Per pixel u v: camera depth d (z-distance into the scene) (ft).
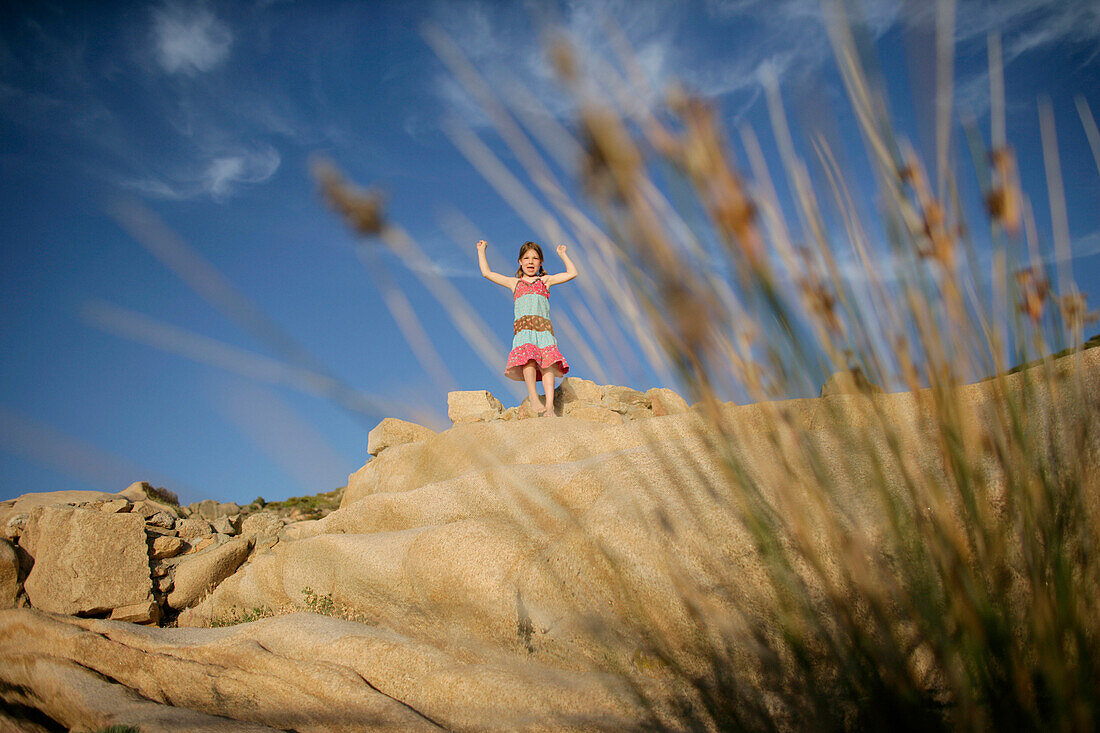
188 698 11.00
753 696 5.90
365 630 11.59
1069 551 3.99
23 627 13.60
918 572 3.79
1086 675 3.71
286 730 9.70
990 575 3.67
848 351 3.07
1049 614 3.75
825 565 5.45
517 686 8.77
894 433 3.59
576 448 15.19
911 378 3.23
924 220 3.01
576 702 8.03
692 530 8.05
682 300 2.37
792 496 3.64
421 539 12.44
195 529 23.36
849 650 4.17
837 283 3.00
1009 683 3.72
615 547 8.82
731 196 2.42
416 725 8.86
